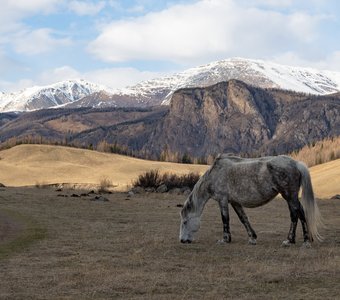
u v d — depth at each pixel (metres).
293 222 15.59
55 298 9.59
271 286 10.33
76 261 13.43
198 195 16.80
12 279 11.22
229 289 10.12
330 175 97.69
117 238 17.83
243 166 16.06
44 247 15.81
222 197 16.48
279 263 12.70
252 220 24.00
